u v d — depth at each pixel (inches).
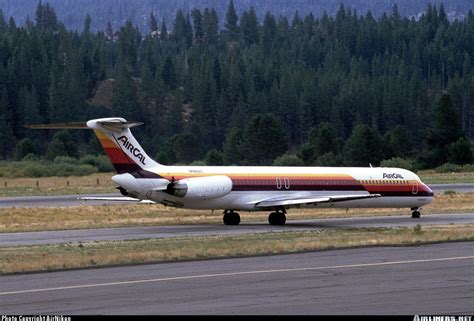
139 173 6151.6
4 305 3053.6
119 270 3853.3
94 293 3280.0
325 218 7283.5
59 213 7273.6
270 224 6638.8
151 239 5255.9
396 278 3641.7
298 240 5088.6
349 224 6663.4
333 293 3284.9
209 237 5383.9
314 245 4751.5
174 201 6269.7
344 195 6983.3
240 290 3346.5
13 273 3754.9
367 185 7126.0
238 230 6003.9
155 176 6176.2
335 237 5270.7
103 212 7485.2
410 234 5433.1
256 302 3110.2
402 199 7303.2
